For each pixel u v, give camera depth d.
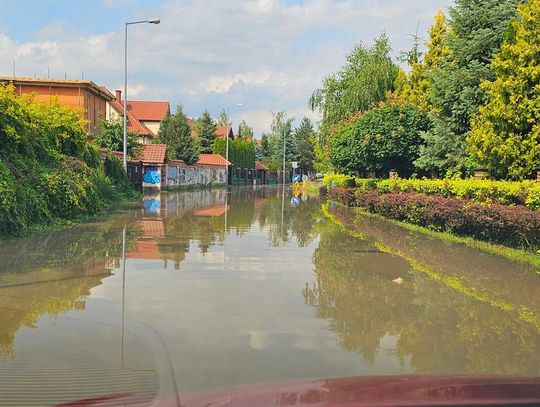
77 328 5.31
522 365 4.55
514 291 7.34
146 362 4.39
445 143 17.20
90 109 35.31
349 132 22.16
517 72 12.18
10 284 7.22
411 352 4.83
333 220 18.41
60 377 4.05
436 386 3.31
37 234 12.16
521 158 12.27
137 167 33.31
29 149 13.52
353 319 5.88
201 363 4.39
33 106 15.93
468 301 6.79
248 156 74.25
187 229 14.45
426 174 21.52
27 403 3.59
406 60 29.20
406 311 6.27
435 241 12.49
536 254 9.77
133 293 6.82
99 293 6.79
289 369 4.30
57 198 14.16
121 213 18.91
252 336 5.17
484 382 3.42
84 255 9.66
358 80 31.41
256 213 21.36
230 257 9.94
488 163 13.19
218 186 58.47
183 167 45.25
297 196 39.44
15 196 11.54
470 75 16.36
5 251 9.81
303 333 5.32
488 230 11.28
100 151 23.14
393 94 26.48
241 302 6.48
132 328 5.33
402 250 11.09
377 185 21.67
